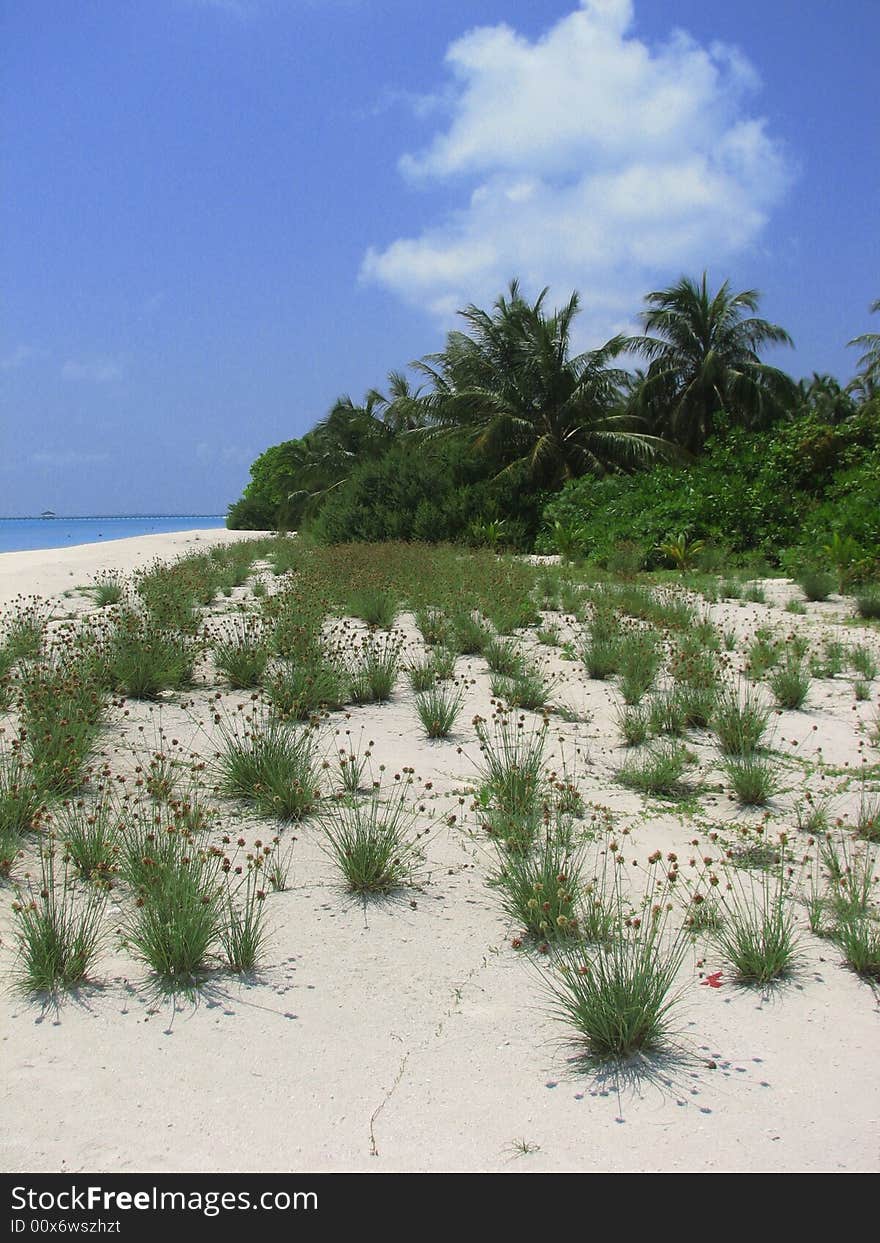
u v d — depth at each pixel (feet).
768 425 111.65
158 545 92.99
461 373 107.45
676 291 113.91
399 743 22.16
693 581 53.98
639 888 14.85
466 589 42.19
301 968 12.38
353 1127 9.29
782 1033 11.07
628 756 21.76
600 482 85.35
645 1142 9.09
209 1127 9.21
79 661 26.13
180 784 18.63
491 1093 9.86
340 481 142.92
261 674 27.04
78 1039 10.63
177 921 12.20
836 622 41.06
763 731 23.24
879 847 16.67
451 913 14.06
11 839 15.56
